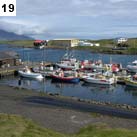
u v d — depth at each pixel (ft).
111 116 169.99
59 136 103.55
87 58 578.25
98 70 363.35
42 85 296.10
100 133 110.73
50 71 346.33
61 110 177.37
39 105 194.49
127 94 261.03
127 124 152.25
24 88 266.77
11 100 206.80
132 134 108.37
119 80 304.71
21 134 95.25
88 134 110.93
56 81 314.55
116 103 218.59
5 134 93.56
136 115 176.04
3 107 182.70
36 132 100.42
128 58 598.75
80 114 167.94
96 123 143.23
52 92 259.39
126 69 381.81
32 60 496.23
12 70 349.20
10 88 260.62
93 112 180.24
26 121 114.21
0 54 383.45
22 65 388.98
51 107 190.19
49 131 106.83
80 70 368.07
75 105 198.80
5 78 331.16
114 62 515.09
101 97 247.50
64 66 385.29
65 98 222.48
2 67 364.79
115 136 105.91
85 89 280.51
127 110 187.62
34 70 354.13
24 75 332.19
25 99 212.84
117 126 147.54
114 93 264.52
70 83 308.40
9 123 106.73
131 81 288.30
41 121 151.53
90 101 214.48
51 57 568.41
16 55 408.67
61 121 151.94
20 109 178.40
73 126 143.84
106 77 303.07
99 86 295.28
